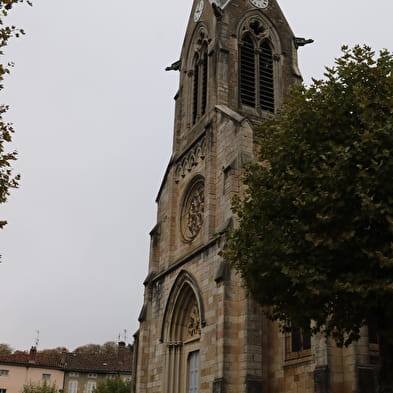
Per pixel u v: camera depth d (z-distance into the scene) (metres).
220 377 27.30
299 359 26.70
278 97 42.22
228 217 31.69
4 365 84.56
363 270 16.33
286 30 45.56
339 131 18.61
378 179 16.11
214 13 42.50
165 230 41.94
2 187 18.20
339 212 16.77
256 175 21.19
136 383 39.62
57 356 96.00
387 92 18.81
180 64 49.03
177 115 45.62
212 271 32.03
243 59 42.16
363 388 22.31
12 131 17.97
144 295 42.03
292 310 18.27
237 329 28.45
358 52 20.27
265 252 18.55
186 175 40.56
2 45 16.80
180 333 36.53
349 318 17.56
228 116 35.56
